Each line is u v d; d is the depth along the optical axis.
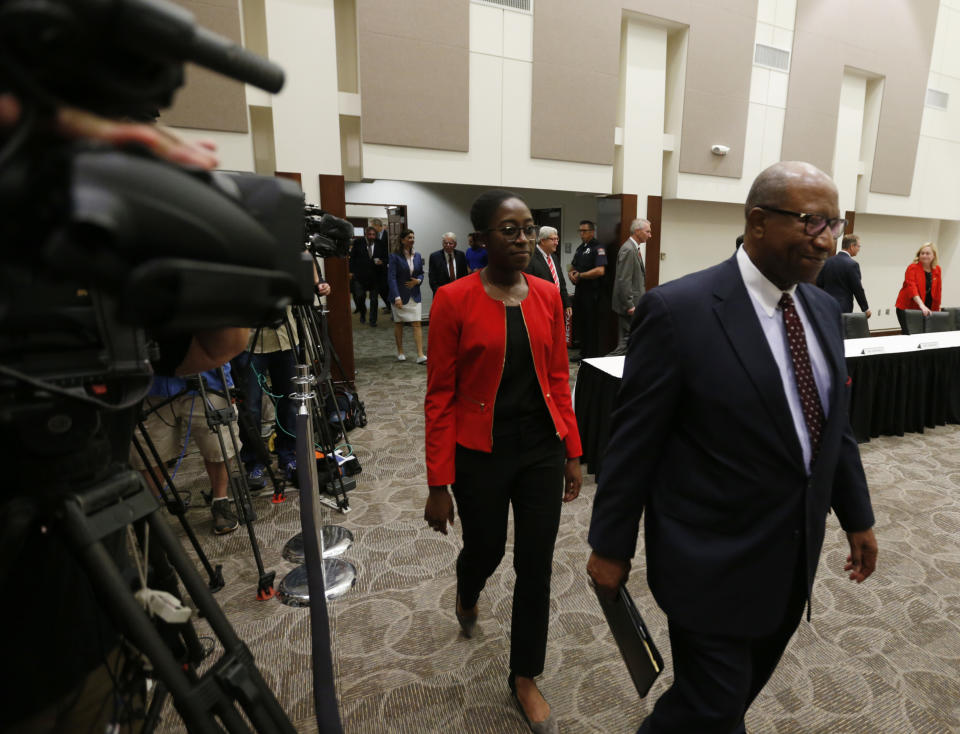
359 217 9.18
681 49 5.86
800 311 1.04
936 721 1.46
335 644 1.75
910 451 3.51
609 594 1.09
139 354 0.52
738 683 0.98
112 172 0.32
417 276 6.05
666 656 1.71
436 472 1.33
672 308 0.99
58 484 0.46
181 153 0.40
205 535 2.39
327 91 4.37
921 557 2.27
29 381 0.42
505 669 1.64
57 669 0.51
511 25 4.96
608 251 6.04
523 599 1.37
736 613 0.97
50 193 0.33
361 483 2.95
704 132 6.08
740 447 0.96
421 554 2.26
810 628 1.83
